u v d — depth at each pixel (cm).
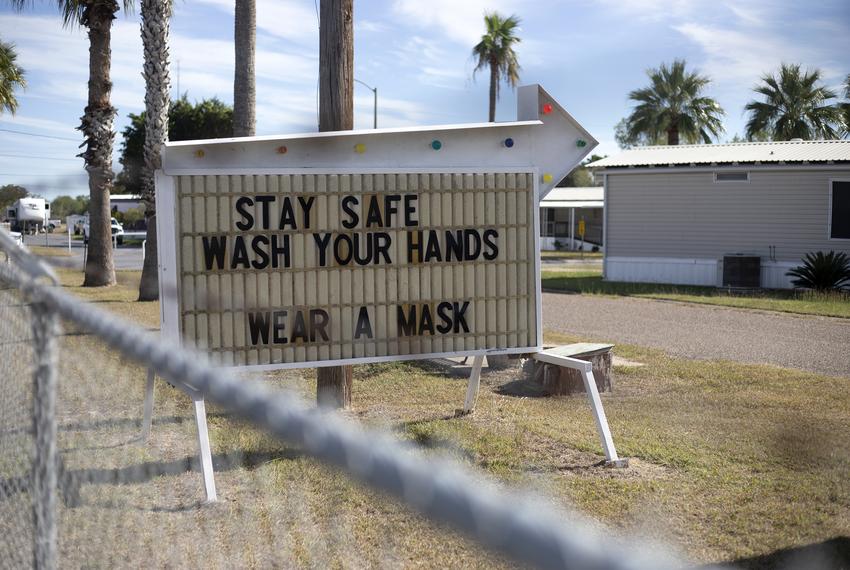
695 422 770
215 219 650
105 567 362
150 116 1711
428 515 104
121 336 192
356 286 686
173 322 630
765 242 2373
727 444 686
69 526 399
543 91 730
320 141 678
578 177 8319
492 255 720
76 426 532
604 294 2186
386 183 691
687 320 1634
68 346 532
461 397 883
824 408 838
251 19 1680
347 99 821
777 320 1633
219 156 652
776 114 4166
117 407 592
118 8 2002
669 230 2517
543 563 94
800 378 1008
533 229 730
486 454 645
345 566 408
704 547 464
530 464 621
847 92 4150
